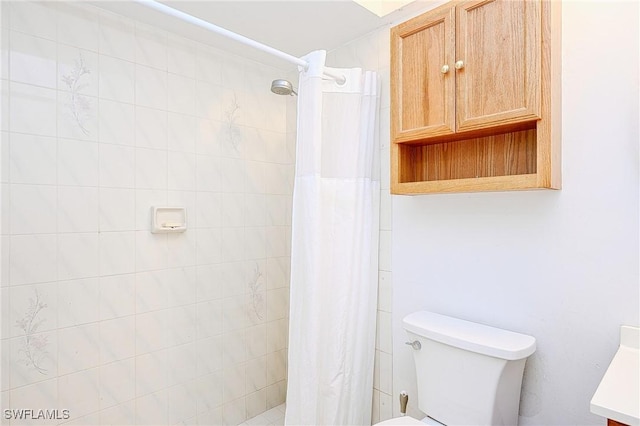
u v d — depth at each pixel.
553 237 1.24
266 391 2.20
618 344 1.12
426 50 1.37
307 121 1.51
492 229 1.39
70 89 1.50
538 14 1.12
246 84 2.09
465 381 1.24
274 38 1.88
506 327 1.35
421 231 1.61
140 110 1.69
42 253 1.43
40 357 1.43
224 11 1.62
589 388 1.17
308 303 1.49
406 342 1.51
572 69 1.20
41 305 1.43
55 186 1.46
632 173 1.10
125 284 1.64
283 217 2.28
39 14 1.43
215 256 1.95
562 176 1.22
